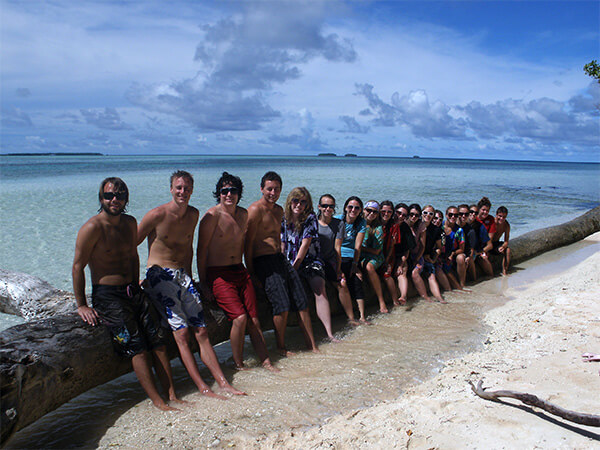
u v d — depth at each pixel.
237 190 4.58
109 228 3.88
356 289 6.06
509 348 4.68
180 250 4.39
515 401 3.43
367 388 3.96
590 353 4.11
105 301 3.88
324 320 5.46
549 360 4.18
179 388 4.11
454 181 41.41
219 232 4.62
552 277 8.26
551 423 3.09
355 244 6.04
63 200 19.17
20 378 3.05
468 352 4.77
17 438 3.36
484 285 7.79
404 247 6.69
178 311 4.16
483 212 8.20
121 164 73.12
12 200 19.02
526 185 38.66
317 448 2.98
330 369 4.43
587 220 13.14
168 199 19.81
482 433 3.01
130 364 4.07
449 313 6.18
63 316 4.06
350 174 48.28
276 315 4.91
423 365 4.45
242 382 4.20
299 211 5.42
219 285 4.61
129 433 3.35
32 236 11.62
